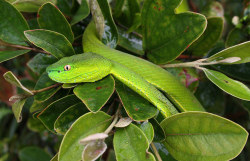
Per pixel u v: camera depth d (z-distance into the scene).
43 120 0.17
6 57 0.18
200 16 0.17
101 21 0.20
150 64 0.21
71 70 0.18
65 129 0.16
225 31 0.27
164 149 0.18
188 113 0.15
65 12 0.22
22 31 0.19
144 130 0.16
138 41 0.23
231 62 0.18
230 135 0.15
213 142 0.15
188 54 0.22
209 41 0.21
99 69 0.18
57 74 0.18
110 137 0.20
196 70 0.22
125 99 0.17
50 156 0.27
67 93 0.18
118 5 0.21
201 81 0.23
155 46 0.20
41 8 0.18
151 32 0.20
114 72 0.19
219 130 0.15
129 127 0.15
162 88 0.21
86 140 0.14
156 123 0.16
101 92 0.16
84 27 0.23
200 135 0.15
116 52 0.21
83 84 0.17
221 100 0.24
